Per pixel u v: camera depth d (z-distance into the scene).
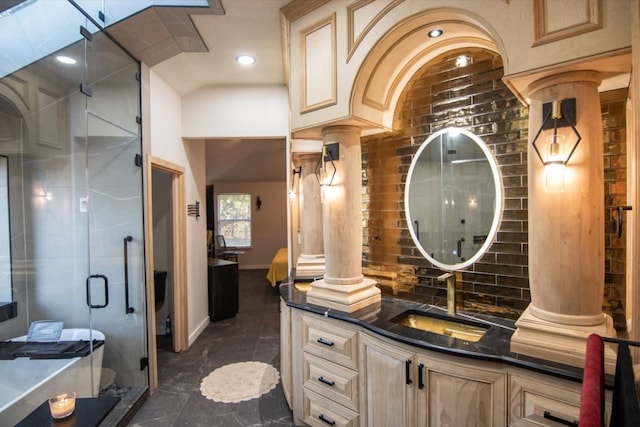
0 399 2.09
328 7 1.98
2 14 2.09
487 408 1.39
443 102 2.08
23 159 2.47
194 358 3.28
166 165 3.10
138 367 2.63
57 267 2.59
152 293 2.73
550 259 1.33
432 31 1.77
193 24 2.35
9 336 2.40
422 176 2.19
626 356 0.76
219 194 8.23
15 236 2.46
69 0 2.27
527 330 1.38
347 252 2.09
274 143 6.00
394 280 2.35
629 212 1.47
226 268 4.51
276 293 5.92
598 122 1.29
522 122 1.79
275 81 3.46
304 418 2.15
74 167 2.59
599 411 0.56
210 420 2.31
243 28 2.40
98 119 2.58
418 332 1.65
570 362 1.26
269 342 3.68
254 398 2.57
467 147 1.99
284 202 8.39
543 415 1.26
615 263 1.52
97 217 2.65
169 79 3.13
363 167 2.51
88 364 2.42
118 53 2.49
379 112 2.15
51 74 2.40
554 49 1.25
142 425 2.27
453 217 2.06
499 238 1.89
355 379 1.85
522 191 1.81
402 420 1.61
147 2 2.16
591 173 1.27
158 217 3.96
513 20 1.33
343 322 1.91
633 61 1.07
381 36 1.76
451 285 1.93
